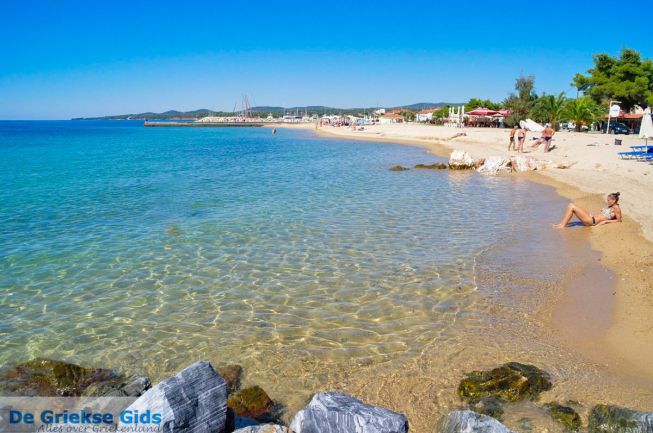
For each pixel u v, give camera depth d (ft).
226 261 38.47
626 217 49.26
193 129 506.89
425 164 110.63
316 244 42.88
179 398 15.80
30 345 25.08
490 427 15.30
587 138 154.30
